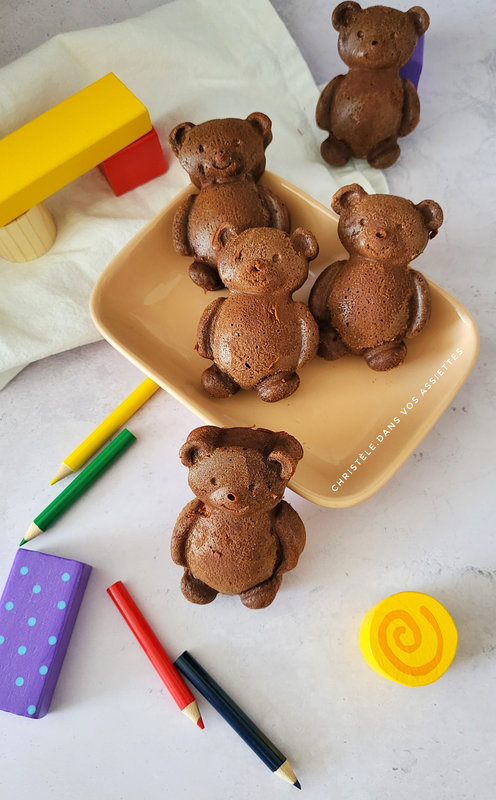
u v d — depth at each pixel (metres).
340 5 0.47
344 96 0.48
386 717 0.43
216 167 0.43
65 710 0.43
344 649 0.43
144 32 0.52
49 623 0.42
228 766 0.42
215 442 0.39
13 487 0.47
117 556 0.45
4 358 0.47
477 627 0.44
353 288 0.42
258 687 0.43
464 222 0.50
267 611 0.44
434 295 0.44
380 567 0.45
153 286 0.47
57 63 0.51
